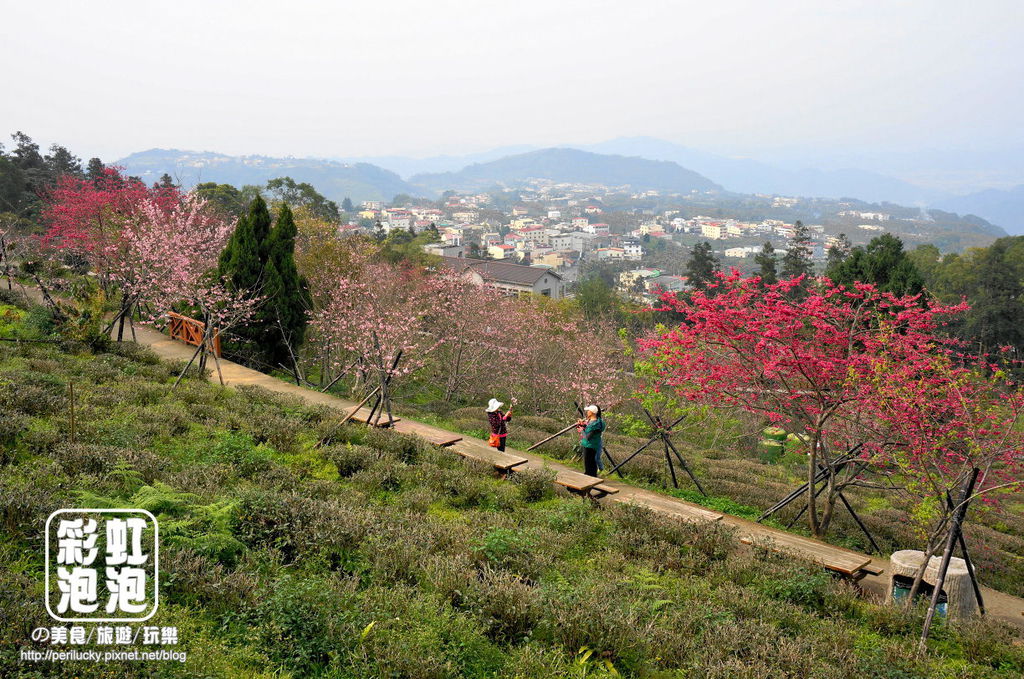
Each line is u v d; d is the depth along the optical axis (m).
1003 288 56.62
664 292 12.37
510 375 27.69
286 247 21.81
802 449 13.82
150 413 11.09
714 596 7.65
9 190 49.75
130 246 20.86
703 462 18.03
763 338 11.02
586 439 12.05
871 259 24.23
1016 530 15.52
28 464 7.65
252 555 6.45
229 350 20.64
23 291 23.12
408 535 7.50
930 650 7.24
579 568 7.95
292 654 5.04
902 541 12.55
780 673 5.75
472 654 5.49
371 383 19.64
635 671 5.79
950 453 9.65
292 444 11.38
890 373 10.10
